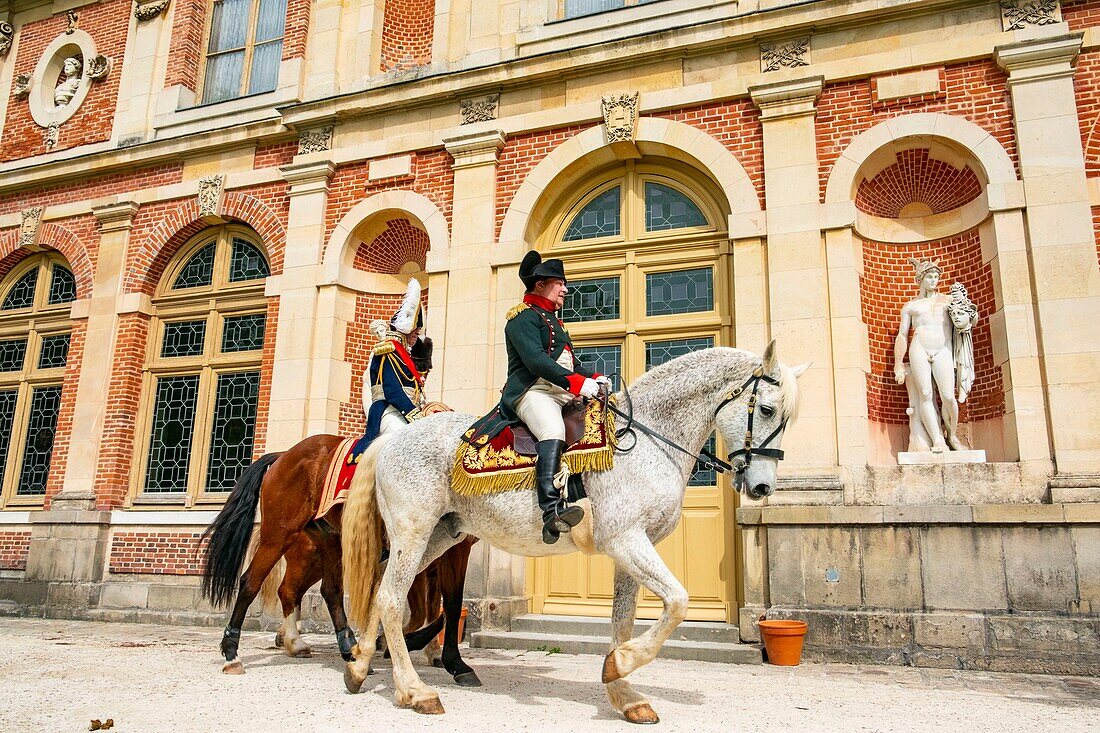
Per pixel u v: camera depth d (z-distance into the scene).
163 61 12.38
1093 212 7.34
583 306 9.23
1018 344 7.17
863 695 5.23
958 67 8.02
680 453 4.51
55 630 8.81
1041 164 7.44
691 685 5.53
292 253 10.19
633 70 9.24
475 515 4.71
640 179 9.35
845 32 8.49
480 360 8.91
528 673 5.90
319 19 11.27
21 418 11.76
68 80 13.02
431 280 9.43
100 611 9.91
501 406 4.74
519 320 4.61
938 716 4.57
